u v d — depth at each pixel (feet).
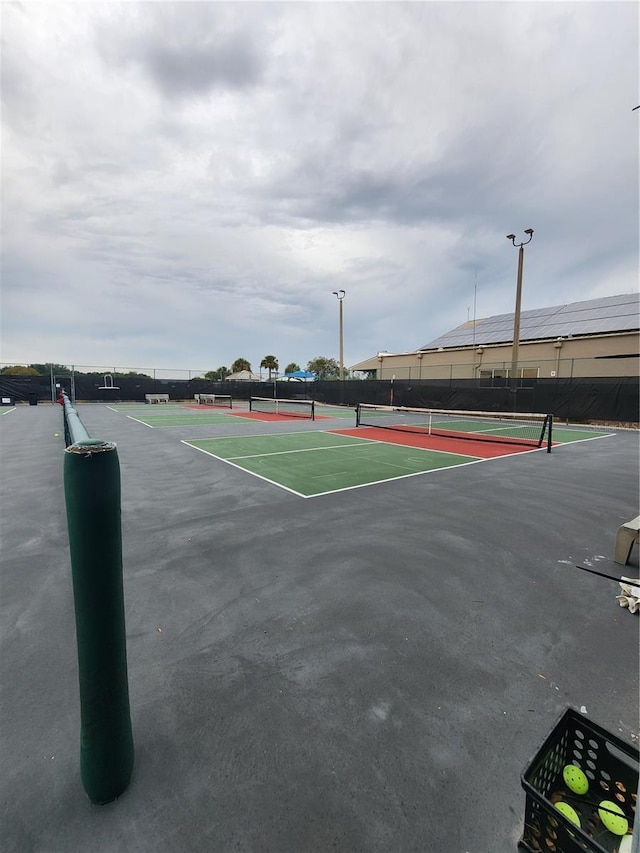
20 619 8.82
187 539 13.47
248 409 81.76
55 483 21.01
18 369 106.42
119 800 4.84
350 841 4.46
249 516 15.84
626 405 53.11
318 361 210.59
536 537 13.99
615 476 23.53
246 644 8.01
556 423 58.03
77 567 4.11
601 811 4.73
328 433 43.14
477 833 4.56
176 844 4.39
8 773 5.20
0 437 37.55
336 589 10.22
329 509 16.79
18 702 6.43
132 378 104.58
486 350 83.92
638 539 11.58
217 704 6.44
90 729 4.53
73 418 10.09
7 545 12.97
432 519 15.70
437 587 10.39
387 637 8.27
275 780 5.15
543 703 6.53
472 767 5.36
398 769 5.32
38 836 4.44
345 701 6.53
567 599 9.88
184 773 5.22
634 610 9.23
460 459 28.76
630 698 6.65
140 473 23.22
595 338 67.41
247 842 4.42
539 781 4.77
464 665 7.45
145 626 8.61
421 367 90.79
